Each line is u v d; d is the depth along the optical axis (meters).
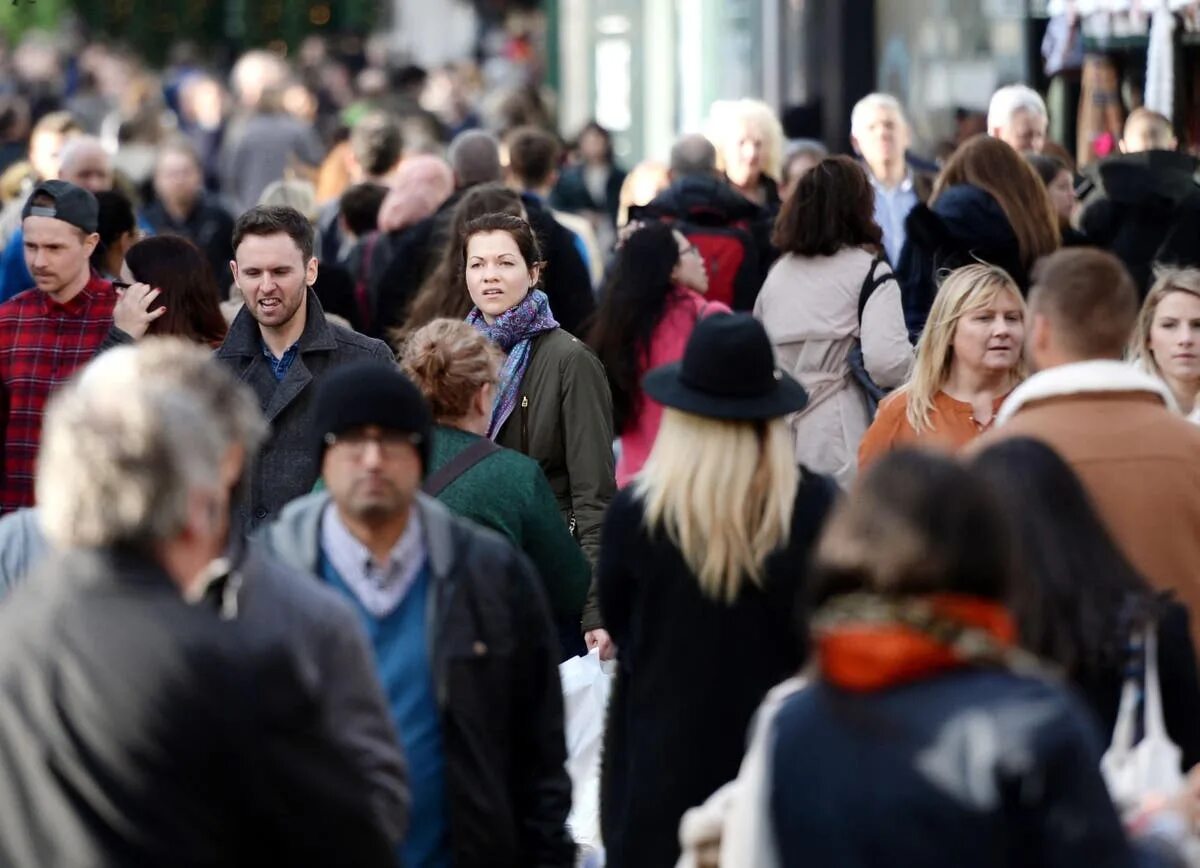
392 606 14.41
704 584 15.59
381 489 14.05
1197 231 29.55
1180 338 21.55
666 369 15.91
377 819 10.77
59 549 10.67
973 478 10.64
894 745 10.31
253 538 14.73
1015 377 20.50
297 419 20.27
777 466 15.66
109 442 10.46
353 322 30.30
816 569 10.69
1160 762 13.08
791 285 25.64
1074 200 30.92
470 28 141.38
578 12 71.75
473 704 14.26
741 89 60.25
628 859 15.77
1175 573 15.77
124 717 10.24
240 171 55.34
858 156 37.62
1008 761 10.16
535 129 38.09
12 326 22.38
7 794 10.35
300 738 10.50
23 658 10.42
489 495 17.86
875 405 25.38
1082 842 10.11
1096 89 39.03
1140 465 15.80
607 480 21.77
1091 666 13.55
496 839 14.28
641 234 24.06
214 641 10.41
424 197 31.80
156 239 22.30
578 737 21.36
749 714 15.59
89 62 112.38
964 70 47.16
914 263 26.36
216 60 135.00
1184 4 35.22
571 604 18.34
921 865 10.20
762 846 10.67
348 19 135.62
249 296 20.14
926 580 10.40
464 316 24.44
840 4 52.62
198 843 10.23
